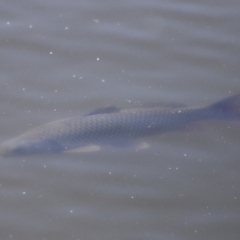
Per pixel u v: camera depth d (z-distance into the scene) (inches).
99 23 1018.1
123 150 796.6
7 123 820.6
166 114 767.1
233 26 1019.3
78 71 916.6
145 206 737.0
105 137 739.4
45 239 693.9
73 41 975.0
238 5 1066.1
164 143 812.6
